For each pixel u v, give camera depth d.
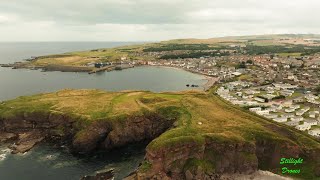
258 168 113.81
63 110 144.25
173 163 108.00
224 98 189.38
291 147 114.69
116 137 131.62
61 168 110.69
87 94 174.62
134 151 128.62
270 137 117.81
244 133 120.50
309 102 182.88
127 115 138.25
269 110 159.88
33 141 132.50
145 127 140.62
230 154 112.62
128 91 183.75
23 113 142.62
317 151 113.50
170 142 108.50
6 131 140.00
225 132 119.81
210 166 109.56
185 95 175.12
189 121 131.38
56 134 136.50
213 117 137.88
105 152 127.81
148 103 156.75
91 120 132.88
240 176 108.56
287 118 148.25
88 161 117.81
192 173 106.44
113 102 156.50
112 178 104.19
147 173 103.44
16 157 118.38
